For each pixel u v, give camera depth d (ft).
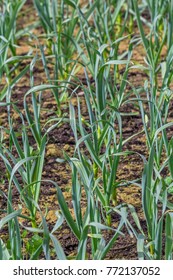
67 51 16.97
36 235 11.27
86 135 11.33
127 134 15.14
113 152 12.28
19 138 15.07
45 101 16.62
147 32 20.06
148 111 15.92
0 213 12.66
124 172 13.80
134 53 18.93
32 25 19.39
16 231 10.08
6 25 17.33
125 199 12.97
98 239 10.54
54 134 15.19
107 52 16.46
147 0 17.37
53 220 12.47
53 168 14.06
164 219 12.19
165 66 14.32
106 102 13.25
